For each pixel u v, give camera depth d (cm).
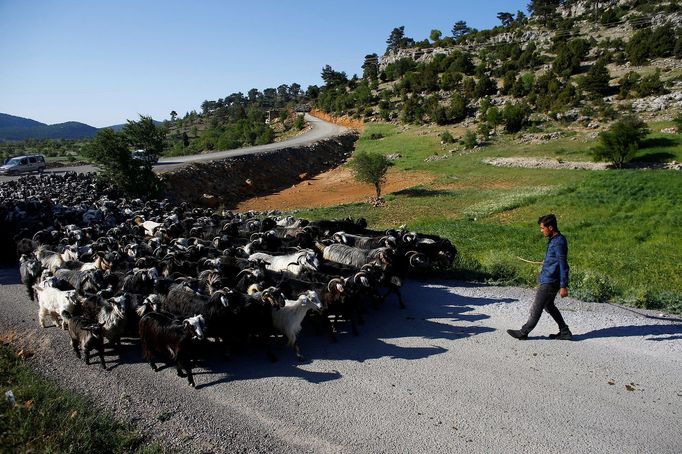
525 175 4797
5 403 813
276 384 918
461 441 731
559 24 12875
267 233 1711
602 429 748
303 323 1240
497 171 5141
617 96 7112
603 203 3189
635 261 1880
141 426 786
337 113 12194
